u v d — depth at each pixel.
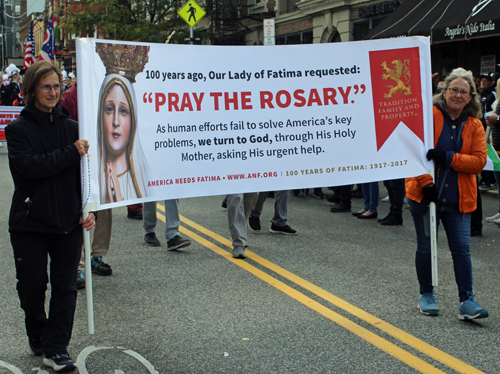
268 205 9.79
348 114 4.40
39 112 3.24
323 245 6.71
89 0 24.41
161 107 3.94
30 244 3.24
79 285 5.02
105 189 3.66
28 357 3.57
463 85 4.21
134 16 25.09
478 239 7.10
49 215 3.21
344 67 4.36
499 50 14.32
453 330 4.00
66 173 3.29
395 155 4.43
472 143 4.31
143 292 4.91
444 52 16.14
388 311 4.40
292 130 4.32
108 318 4.28
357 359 3.52
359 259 6.04
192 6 16.08
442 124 4.37
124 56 3.74
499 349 3.67
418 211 4.35
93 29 24.67
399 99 4.41
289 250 6.46
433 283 4.34
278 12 23.47
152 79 3.89
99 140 3.61
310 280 5.26
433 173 4.32
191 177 4.08
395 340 3.82
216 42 26.55
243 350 3.67
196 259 6.05
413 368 3.39
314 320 4.21
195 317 4.29
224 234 7.36
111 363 3.48
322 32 20.72
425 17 14.35
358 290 4.94
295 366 3.43
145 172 3.90
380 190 11.64
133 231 7.52
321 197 10.65
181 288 5.02
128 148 3.79
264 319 4.24
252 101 4.22
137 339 3.87
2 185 11.38
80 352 3.64
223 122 4.16
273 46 4.23
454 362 3.47
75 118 5.06
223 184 4.19
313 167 4.37
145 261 5.98
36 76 3.18
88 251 3.50
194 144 4.07
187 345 3.76
